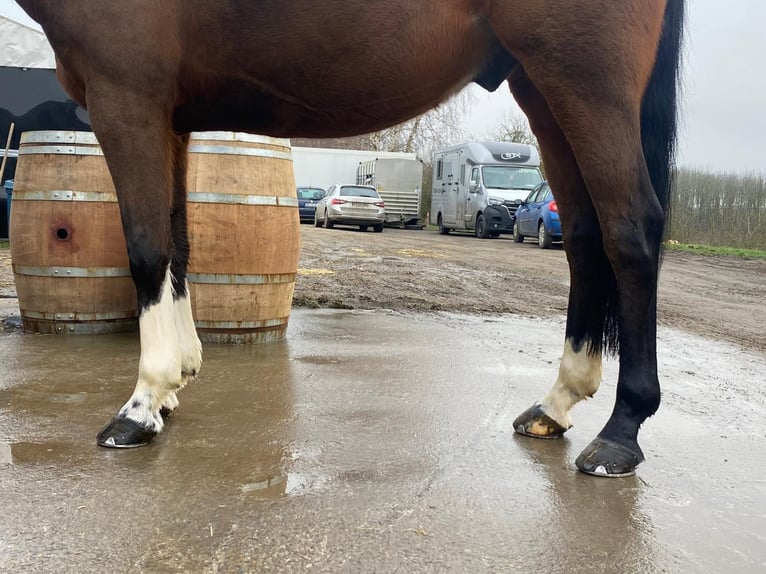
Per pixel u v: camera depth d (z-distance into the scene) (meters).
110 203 4.99
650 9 2.59
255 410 3.29
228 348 4.77
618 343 2.95
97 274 5.01
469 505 2.27
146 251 2.76
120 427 2.74
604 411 3.49
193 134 4.62
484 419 3.27
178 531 2.02
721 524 2.19
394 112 2.84
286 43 2.63
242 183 4.70
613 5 2.50
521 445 2.91
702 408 3.64
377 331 5.68
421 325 6.11
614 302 2.96
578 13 2.50
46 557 1.85
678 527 2.16
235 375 3.98
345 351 4.78
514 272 11.39
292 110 2.85
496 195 21.48
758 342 6.11
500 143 23.23
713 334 6.45
